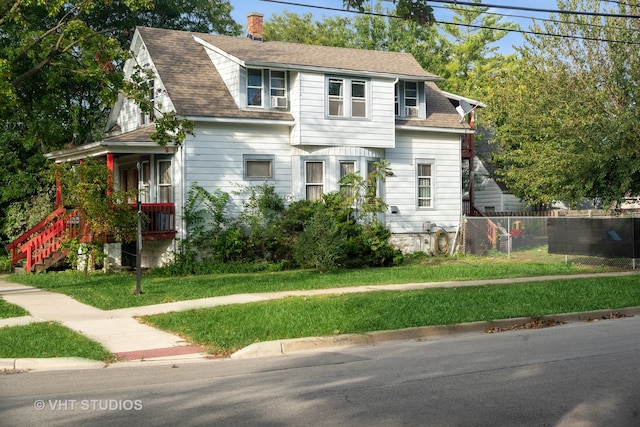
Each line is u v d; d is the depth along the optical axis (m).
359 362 9.83
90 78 18.64
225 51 24.86
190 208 23.52
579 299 15.55
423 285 18.14
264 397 7.69
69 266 23.58
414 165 28.34
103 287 17.97
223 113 23.94
